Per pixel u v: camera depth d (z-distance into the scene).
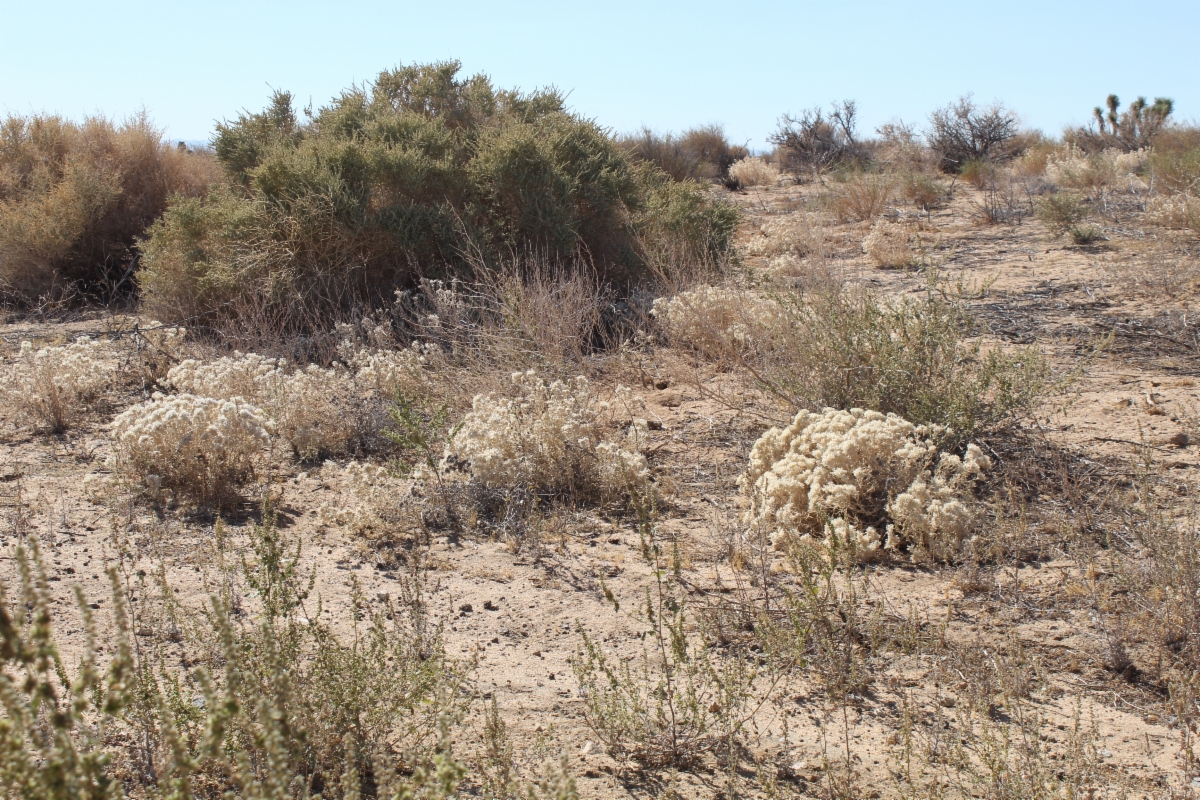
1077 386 6.86
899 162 25.42
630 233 10.57
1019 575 4.24
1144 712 3.26
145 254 10.23
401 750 2.95
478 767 2.77
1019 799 2.63
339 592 4.18
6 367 7.93
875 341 5.95
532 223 9.68
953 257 12.44
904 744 3.04
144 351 8.18
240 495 5.29
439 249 9.59
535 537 4.77
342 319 8.88
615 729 3.07
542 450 5.53
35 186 12.30
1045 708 3.27
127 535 4.73
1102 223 14.07
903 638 3.64
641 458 5.38
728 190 23.22
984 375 5.73
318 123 11.13
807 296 7.04
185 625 3.53
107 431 6.58
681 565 4.47
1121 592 4.02
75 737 2.72
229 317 9.06
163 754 2.69
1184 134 22.00
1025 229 14.38
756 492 5.09
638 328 8.70
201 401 5.44
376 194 9.78
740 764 2.99
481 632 3.89
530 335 7.75
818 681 3.47
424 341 8.55
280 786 1.83
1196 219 12.48
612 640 3.83
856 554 4.44
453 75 11.77
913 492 4.59
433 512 5.08
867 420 5.24
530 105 11.73
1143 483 4.50
